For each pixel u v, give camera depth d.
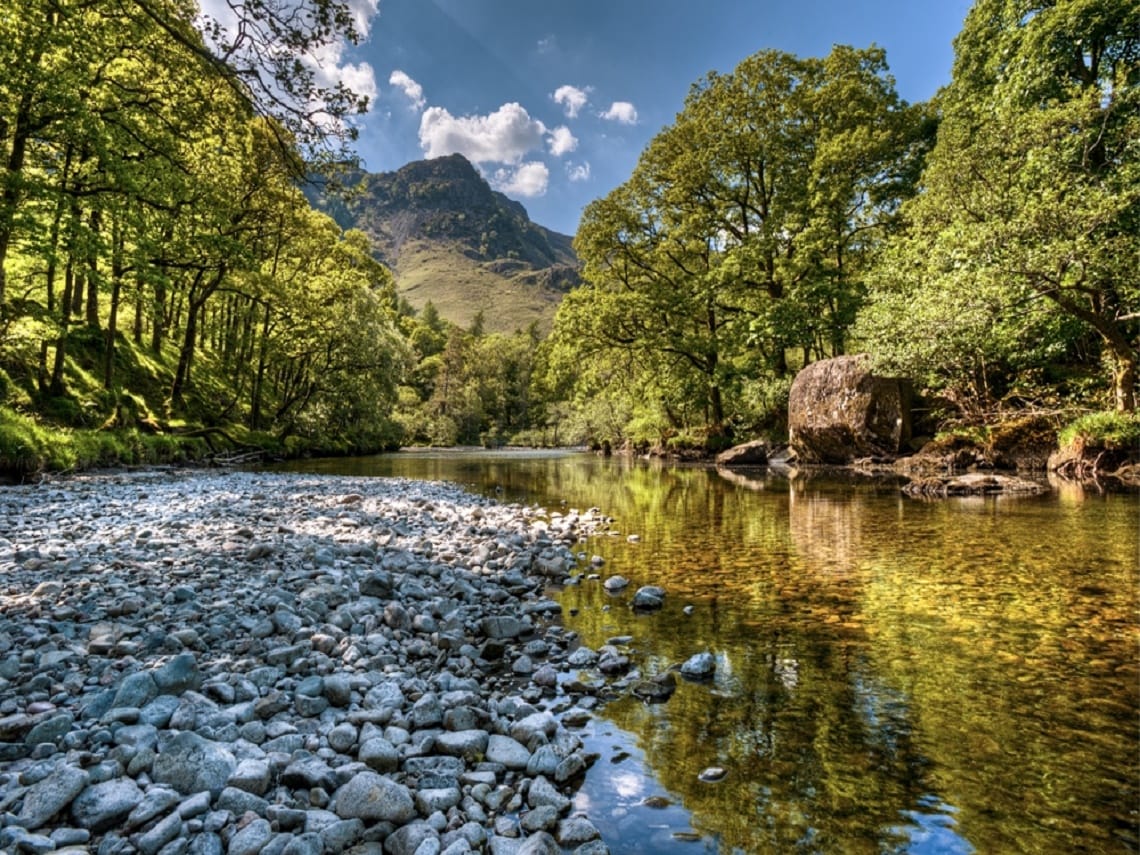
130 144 19.20
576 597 6.83
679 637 5.40
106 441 20.55
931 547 8.43
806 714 3.84
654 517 12.21
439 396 79.00
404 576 7.24
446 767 3.24
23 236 17.69
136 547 7.95
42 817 2.57
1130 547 8.02
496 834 2.72
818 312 30.17
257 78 8.41
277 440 35.22
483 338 118.50
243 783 2.90
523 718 3.84
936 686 4.16
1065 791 2.93
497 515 12.45
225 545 8.06
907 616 5.62
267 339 37.22
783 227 30.30
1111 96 18.11
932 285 18.72
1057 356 21.72
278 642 4.89
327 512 11.70
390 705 3.88
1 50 15.41
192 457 25.95
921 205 19.86
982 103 24.88
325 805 2.88
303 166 9.36
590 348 34.62
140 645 4.58
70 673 4.05
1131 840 2.56
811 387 25.75
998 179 17.62
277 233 32.25
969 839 2.60
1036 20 21.12
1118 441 15.52
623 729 3.75
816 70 30.64
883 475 20.11
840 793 2.98
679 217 34.25
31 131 17.41
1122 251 15.60
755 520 11.47
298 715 3.78
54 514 10.38
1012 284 16.33
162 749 3.05
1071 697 3.92
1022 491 14.02
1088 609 5.60
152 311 26.92
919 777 3.10
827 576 7.19
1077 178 16.80
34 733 3.20
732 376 32.53
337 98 8.77
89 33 16.47
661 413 40.31
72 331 27.86
